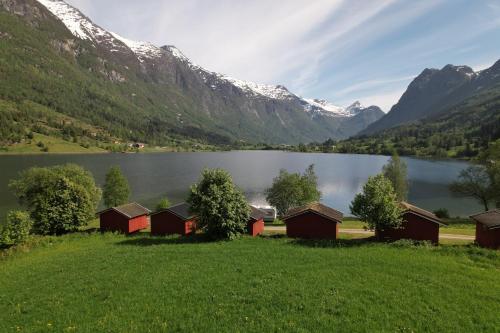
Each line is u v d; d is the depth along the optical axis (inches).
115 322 950.4
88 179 2790.4
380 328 894.4
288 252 1558.8
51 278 1322.6
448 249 1563.7
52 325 956.6
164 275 1289.4
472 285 1148.5
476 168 3184.1
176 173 6796.3
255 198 4532.5
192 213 2015.3
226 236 1903.3
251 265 1382.9
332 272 1280.8
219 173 1974.7
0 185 4763.8
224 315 969.5
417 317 948.6
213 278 1245.1
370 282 1182.9
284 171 3686.0
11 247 1914.4
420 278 1211.9
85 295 1143.0
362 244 1733.5
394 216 1801.2
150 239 1991.9
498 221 1744.6
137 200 4252.0
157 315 984.9
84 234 2183.8
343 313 970.7
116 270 1373.0
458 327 898.7
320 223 2015.3
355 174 7086.6
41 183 2448.3
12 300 1142.3
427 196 4773.6
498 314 962.1
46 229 2278.5
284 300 1052.5
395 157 3585.1
